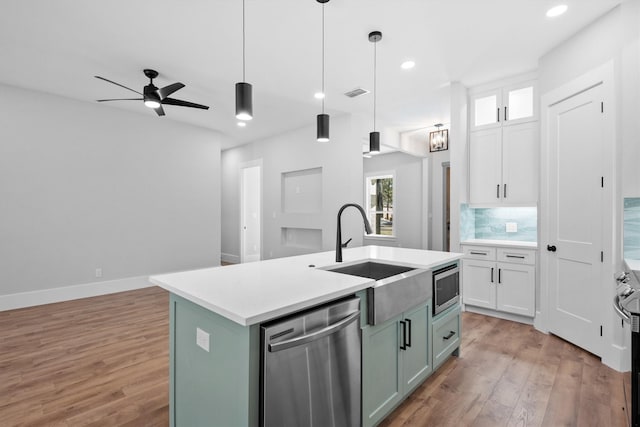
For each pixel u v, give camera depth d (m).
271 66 3.21
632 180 2.28
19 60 3.07
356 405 1.50
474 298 3.62
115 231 4.51
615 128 2.35
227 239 7.32
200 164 5.44
